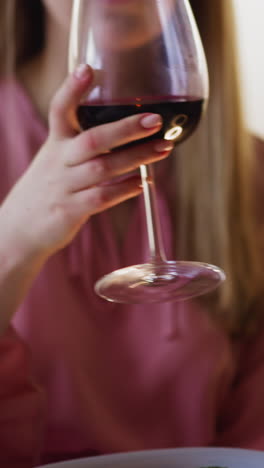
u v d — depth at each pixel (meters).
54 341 0.95
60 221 0.69
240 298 1.04
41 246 0.72
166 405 0.98
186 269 0.68
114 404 0.97
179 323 0.98
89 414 0.96
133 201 1.02
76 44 0.62
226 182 1.04
